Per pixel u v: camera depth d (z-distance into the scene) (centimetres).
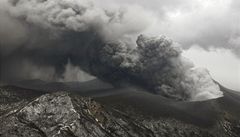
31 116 18688
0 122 18100
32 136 17512
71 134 17912
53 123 18450
